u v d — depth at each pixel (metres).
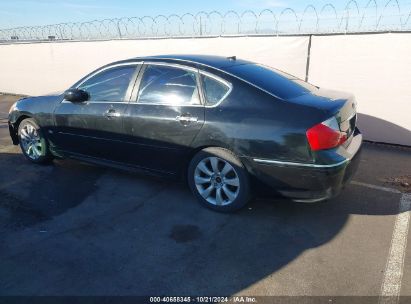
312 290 2.78
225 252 3.25
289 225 3.69
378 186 4.62
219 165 3.83
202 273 2.97
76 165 5.41
